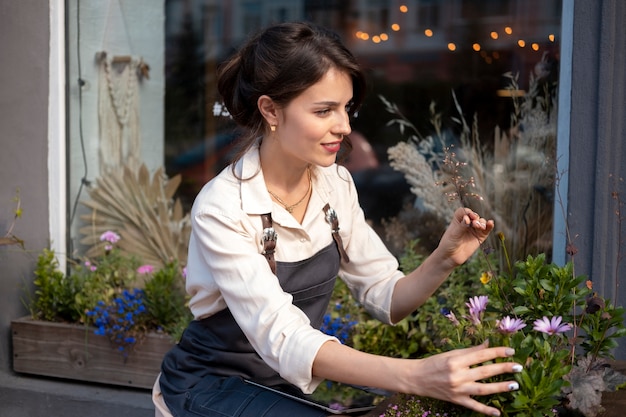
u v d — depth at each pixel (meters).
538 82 3.10
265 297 1.71
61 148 3.45
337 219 1.98
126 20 3.65
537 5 3.09
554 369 1.55
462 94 3.30
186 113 3.67
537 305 1.76
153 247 3.62
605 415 1.66
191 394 1.83
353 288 2.10
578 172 2.67
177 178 3.68
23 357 3.32
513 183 3.15
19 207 3.46
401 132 3.41
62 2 3.40
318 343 1.63
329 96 1.73
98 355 3.18
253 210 1.83
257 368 1.89
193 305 1.93
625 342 2.63
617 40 2.59
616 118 2.62
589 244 2.68
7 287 3.43
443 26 3.32
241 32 3.59
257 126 1.87
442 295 2.95
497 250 3.13
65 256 3.52
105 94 3.63
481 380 1.57
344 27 3.49
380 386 1.56
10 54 3.44
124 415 3.09
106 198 3.63
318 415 1.74
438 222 3.31
